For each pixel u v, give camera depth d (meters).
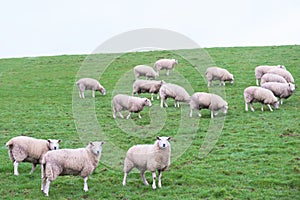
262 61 40.91
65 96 33.53
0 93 35.38
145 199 14.87
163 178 16.84
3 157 19.70
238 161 18.59
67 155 14.83
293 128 22.86
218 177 16.81
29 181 16.67
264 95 25.94
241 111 26.61
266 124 23.84
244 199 14.75
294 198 14.73
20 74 42.16
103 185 16.23
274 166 17.73
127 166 15.93
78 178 16.98
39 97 33.66
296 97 29.42
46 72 42.31
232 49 47.72
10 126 25.75
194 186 16.08
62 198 14.90
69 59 48.03
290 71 36.59
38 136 23.33
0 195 15.37
